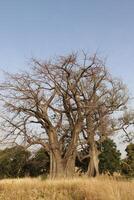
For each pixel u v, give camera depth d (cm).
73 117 5131
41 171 5325
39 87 4953
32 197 1761
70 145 4981
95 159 5338
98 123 5394
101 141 5541
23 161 5019
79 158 5284
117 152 5919
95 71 5244
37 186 2045
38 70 4997
